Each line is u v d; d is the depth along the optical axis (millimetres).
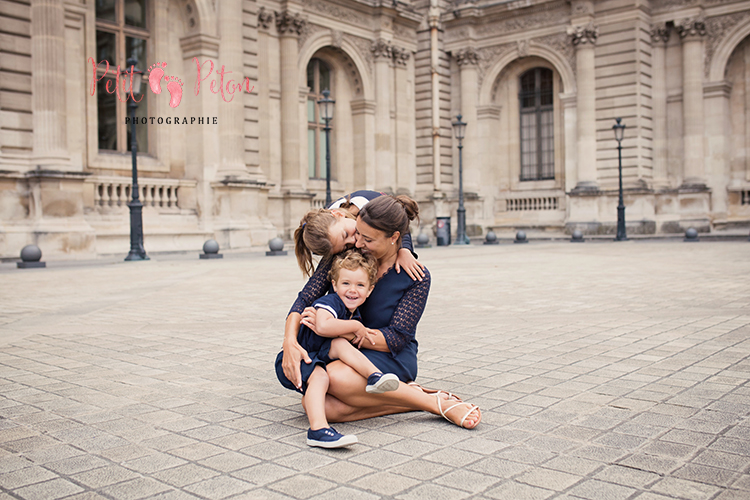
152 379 5102
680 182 30156
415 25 33281
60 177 18438
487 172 34250
